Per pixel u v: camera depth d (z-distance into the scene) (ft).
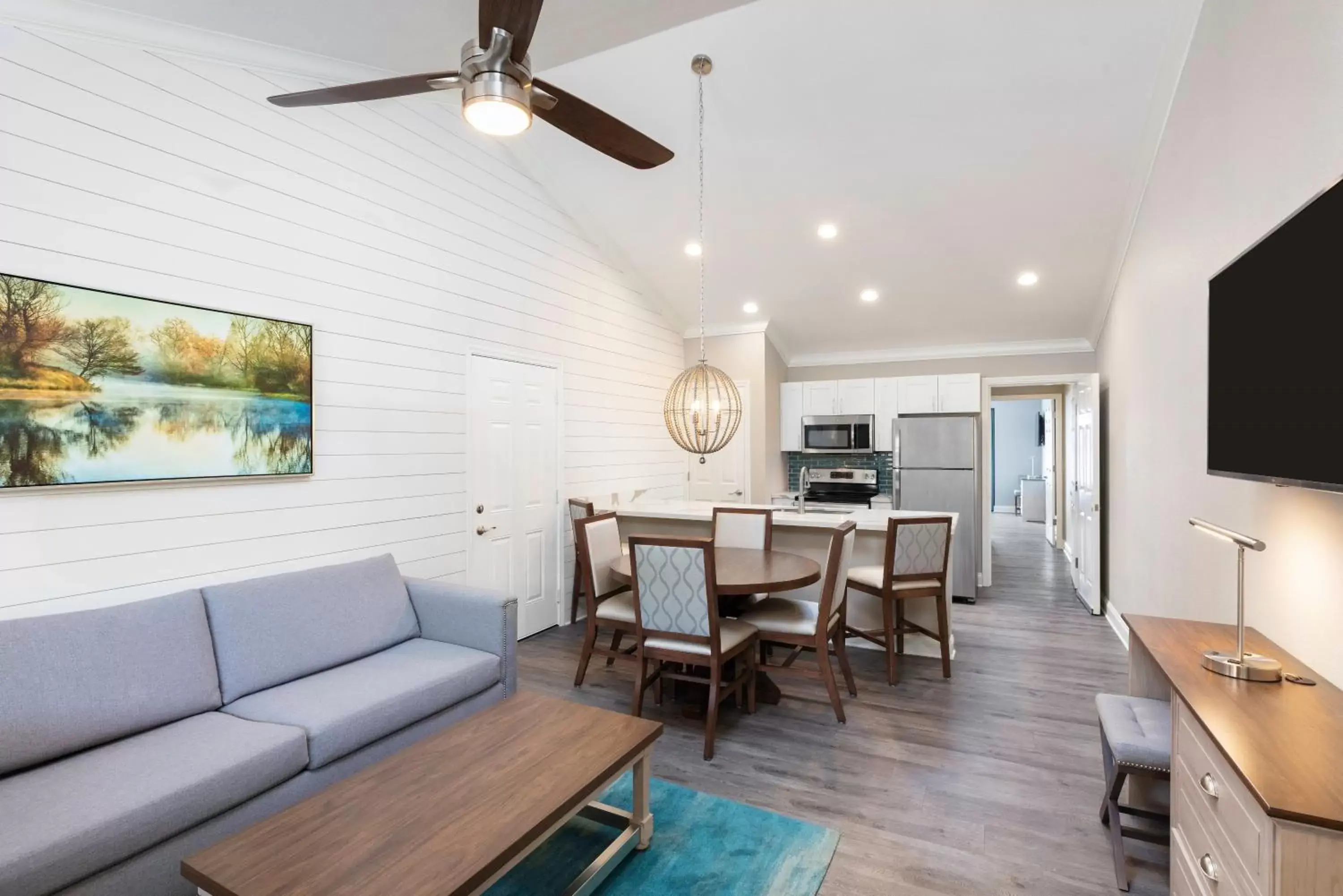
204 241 8.39
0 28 6.66
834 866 6.58
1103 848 6.85
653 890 6.23
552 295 15.26
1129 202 12.49
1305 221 4.72
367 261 10.68
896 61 10.25
